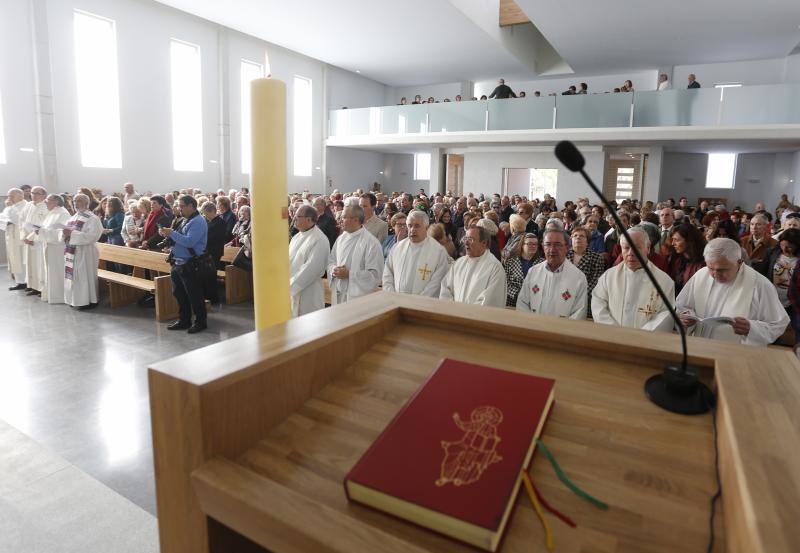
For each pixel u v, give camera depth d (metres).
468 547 0.56
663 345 0.99
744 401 0.74
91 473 2.71
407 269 3.59
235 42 14.47
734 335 2.55
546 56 17.59
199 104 13.72
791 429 0.65
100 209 8.22
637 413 0.82
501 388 0.81
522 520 0.60
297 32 13.80
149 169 12.57
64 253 6.35
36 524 2.24
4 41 9.77
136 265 6.46
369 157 20.16
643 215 6.85
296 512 0.61
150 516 2.31
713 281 2.69
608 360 1.01
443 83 20.27
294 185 17.09
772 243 4.82
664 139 11.66
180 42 13.10
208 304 6.42
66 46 10.70
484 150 15.60
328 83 17.78
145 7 12.14
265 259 1.04
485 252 3.14
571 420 0.79
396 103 21.16
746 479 0.53
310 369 0.89
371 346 1.08
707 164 17.67
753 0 10.02
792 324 3.62
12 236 7.23
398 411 0.82
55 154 10.60
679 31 12.14
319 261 4.00
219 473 0.68
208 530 0.72
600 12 11.09
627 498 0.64
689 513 0.62
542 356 1.03
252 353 0.81
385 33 13.78
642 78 17.11
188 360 0.78
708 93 11.12
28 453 2.86
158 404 0.74
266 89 1.01
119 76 11.77
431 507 0.58
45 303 6.50
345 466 0.72
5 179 9.98
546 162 14.68
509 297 3.86
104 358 4.53
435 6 11.74
